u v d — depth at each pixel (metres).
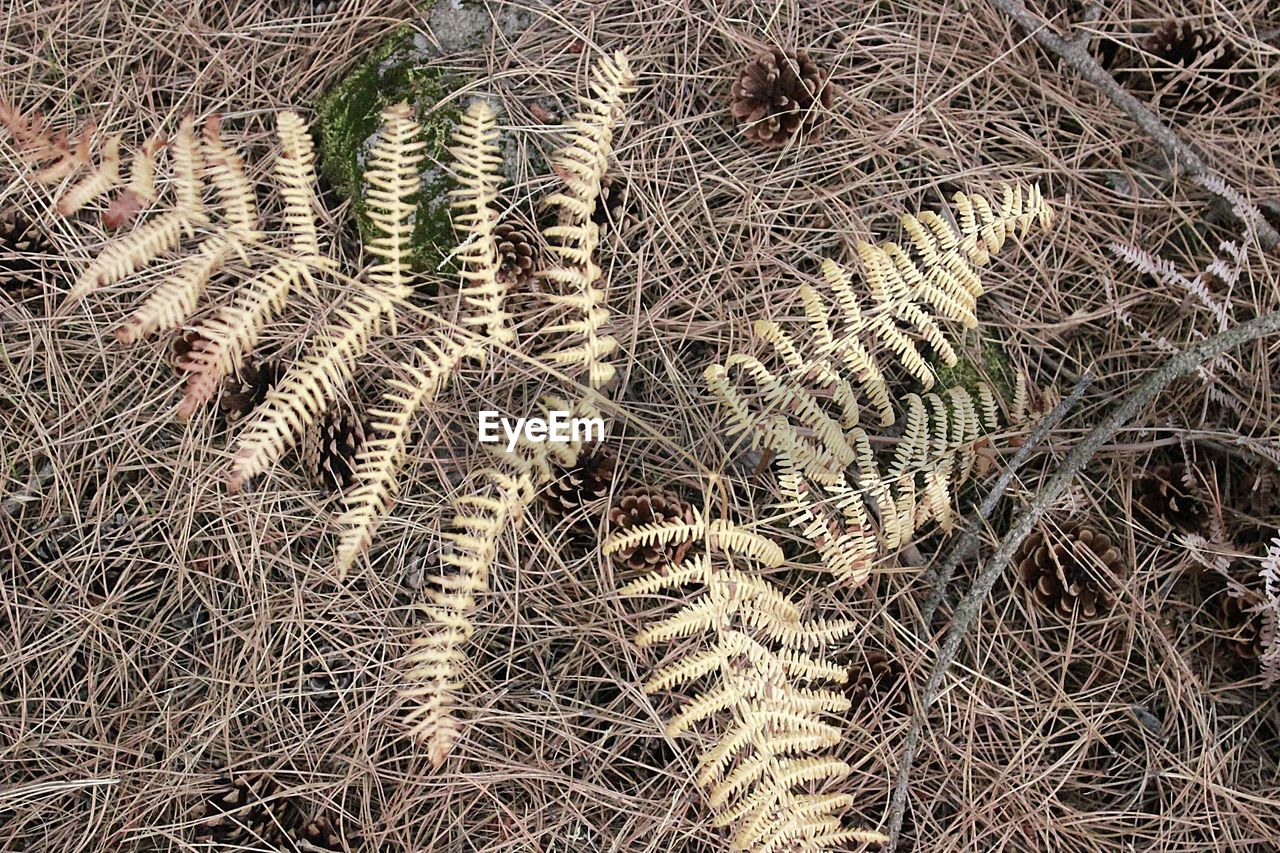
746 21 3.24
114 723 2.92
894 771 2.92
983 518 2.92
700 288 3.14
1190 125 3.24
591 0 3.20
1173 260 3.23
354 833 2.90
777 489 3.05
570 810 2.90
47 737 2.88
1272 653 2.79
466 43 3.12
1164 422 3.11
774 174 3.18
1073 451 2.82
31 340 3.01
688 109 3.21
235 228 2.27
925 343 3.11
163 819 2.88
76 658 2.96
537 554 2.98
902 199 3.20
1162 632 2.98
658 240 3.14
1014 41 3.28
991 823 2.90
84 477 3.01
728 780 2.46
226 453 2.99
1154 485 3.04
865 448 2.73
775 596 2.57
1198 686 2.96
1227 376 3.10
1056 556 2.95
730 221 3.16
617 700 2.94
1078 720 2.98
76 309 3.02
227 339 2.21
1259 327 2.69
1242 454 3.03
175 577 3.00
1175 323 3.16
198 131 3.13
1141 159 3.26
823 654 2.83
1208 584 3.06
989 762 2.94
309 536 3.00
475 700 2.93
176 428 3.03
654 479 3.07
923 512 2.81
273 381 3.02
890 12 3.28
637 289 3.08
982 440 2.84
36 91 3.12
